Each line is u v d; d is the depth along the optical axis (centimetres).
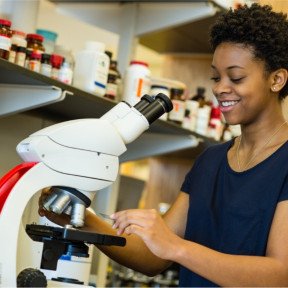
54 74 204
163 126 248
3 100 202
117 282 324
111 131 148
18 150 150
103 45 224
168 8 275
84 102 218
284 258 147
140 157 278
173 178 351
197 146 298
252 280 143
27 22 233
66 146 144
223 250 161
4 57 183
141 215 144
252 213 158
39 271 139
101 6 293
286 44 159
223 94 158
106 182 149
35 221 179
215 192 171
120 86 246
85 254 151
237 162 171
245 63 156
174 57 356
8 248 137
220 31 161
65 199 148
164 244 142
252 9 161
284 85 164
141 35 282
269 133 165
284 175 156
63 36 530
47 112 249
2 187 144
